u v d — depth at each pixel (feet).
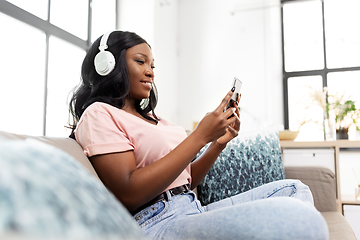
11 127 7.39
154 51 12.10
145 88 3.59
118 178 2.67
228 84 14.53
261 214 1.88
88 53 3.66
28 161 0.78
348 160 10.21
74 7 9.95
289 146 7.77
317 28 14.29
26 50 7.89
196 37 15.08
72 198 0.78
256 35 14.48
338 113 8.89
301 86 14.15
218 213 2.10
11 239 0.57
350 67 13.74
